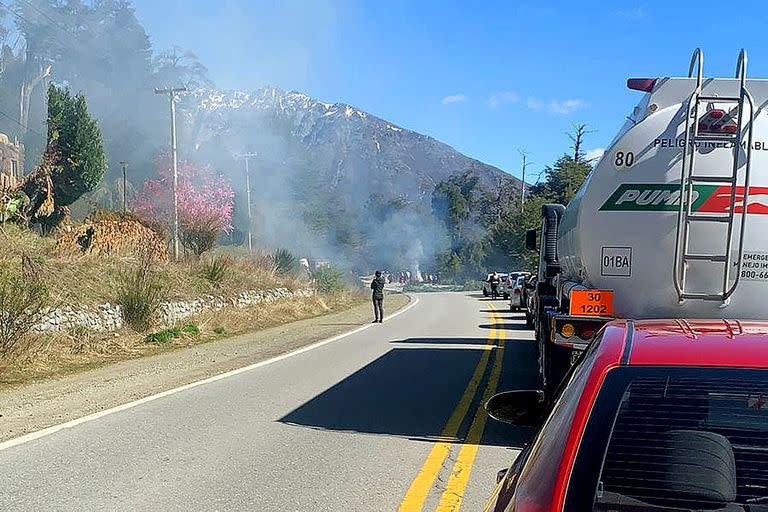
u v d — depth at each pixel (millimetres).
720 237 7082
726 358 2695
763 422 2441
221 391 10297
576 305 7578
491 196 102875
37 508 5352
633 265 7422
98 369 12828
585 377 2773
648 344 2898
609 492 2307
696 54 7242
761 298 7039
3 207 22016
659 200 7297
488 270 77938
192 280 23562
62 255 18938
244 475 6207
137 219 25281
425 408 9086
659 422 2475
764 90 7168
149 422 8227
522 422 3922
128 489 5797
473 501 5578
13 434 7660
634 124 7559
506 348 15922
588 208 7527
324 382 11117
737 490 2283
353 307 35719
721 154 7039
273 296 28516
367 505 5477
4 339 12562
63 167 30766
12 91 73375
